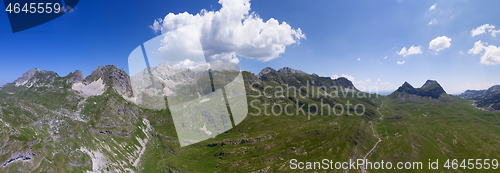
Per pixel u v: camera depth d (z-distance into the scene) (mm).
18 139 163625
